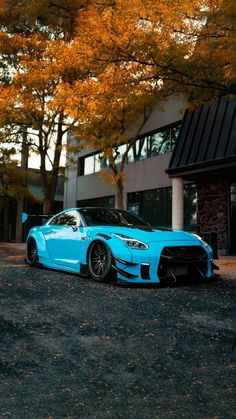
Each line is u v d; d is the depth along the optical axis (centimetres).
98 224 728
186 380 295
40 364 319
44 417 236
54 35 1672
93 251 672
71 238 730
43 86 1453
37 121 1608
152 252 609
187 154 1391
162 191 1814
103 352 347
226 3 698
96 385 284
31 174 2430
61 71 1211
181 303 515
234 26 725
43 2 1565
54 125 1703
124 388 280
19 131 1745
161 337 388
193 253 641
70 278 687
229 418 239
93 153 2434
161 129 1828
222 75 798
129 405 254
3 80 1752
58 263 766
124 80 852
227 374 307
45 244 812
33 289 579
